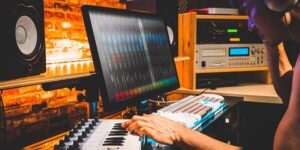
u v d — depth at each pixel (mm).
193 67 2381
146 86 1527
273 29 657
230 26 2473
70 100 1920
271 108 2822
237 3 714
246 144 2793
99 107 1952
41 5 1152
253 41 2537
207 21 2449
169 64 1775
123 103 1351
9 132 1580
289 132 686
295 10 630
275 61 1444
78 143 976
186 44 2428
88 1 2143
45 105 1774
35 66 1122
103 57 1281
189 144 1087
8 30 984
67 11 1996
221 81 2670
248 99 2277
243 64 2527
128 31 1479
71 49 2039
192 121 1363
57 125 1845
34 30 1111
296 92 688
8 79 1002
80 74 1348
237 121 2172
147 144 1225
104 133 1103
